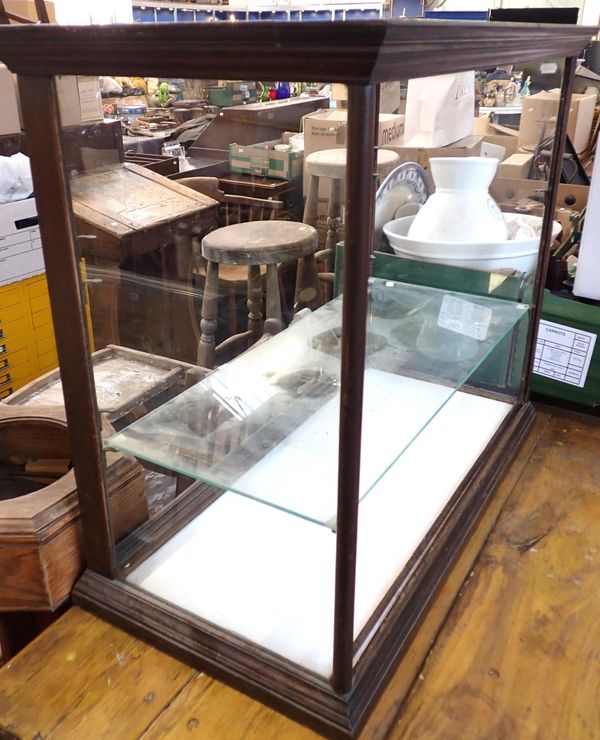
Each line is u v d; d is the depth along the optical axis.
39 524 1.02
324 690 0.88
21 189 2.21
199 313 1.11
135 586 1.06
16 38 0.78
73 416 0.99
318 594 1.04
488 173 1.37
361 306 0.69
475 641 1.02
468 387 1.64
